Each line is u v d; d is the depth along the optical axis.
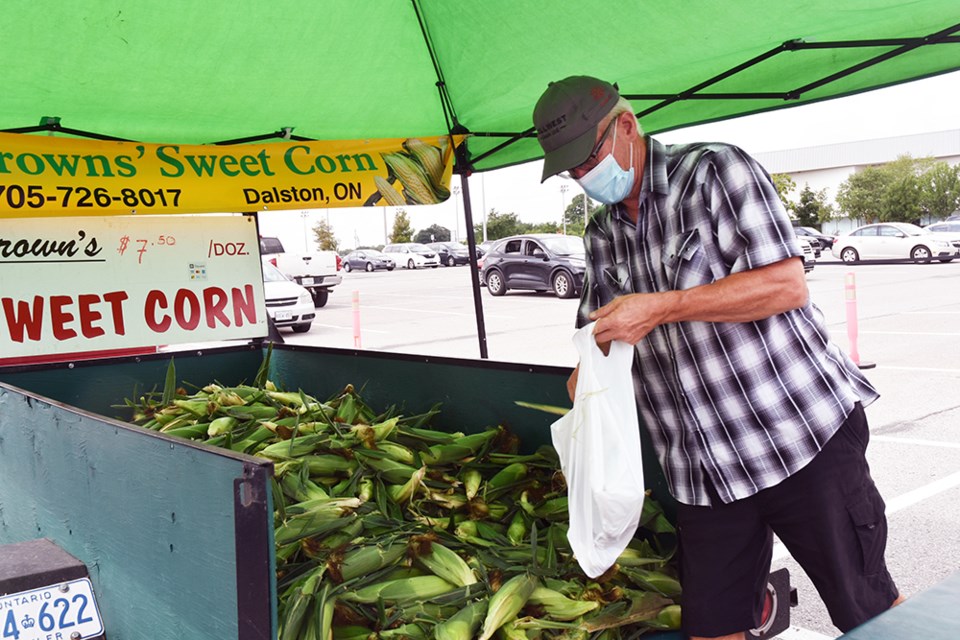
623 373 2.04
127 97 3.62
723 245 2.03
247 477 1.41
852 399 2.09
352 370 3.96
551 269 19.81
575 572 2.31
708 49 3.29
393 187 4.40
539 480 2.79
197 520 1.57
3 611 1.98
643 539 2.58
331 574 2.09
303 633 1.92
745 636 2.33
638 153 2.10
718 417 2.08
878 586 2.14
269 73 3.59
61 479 2.25
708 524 2.15
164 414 3.32
